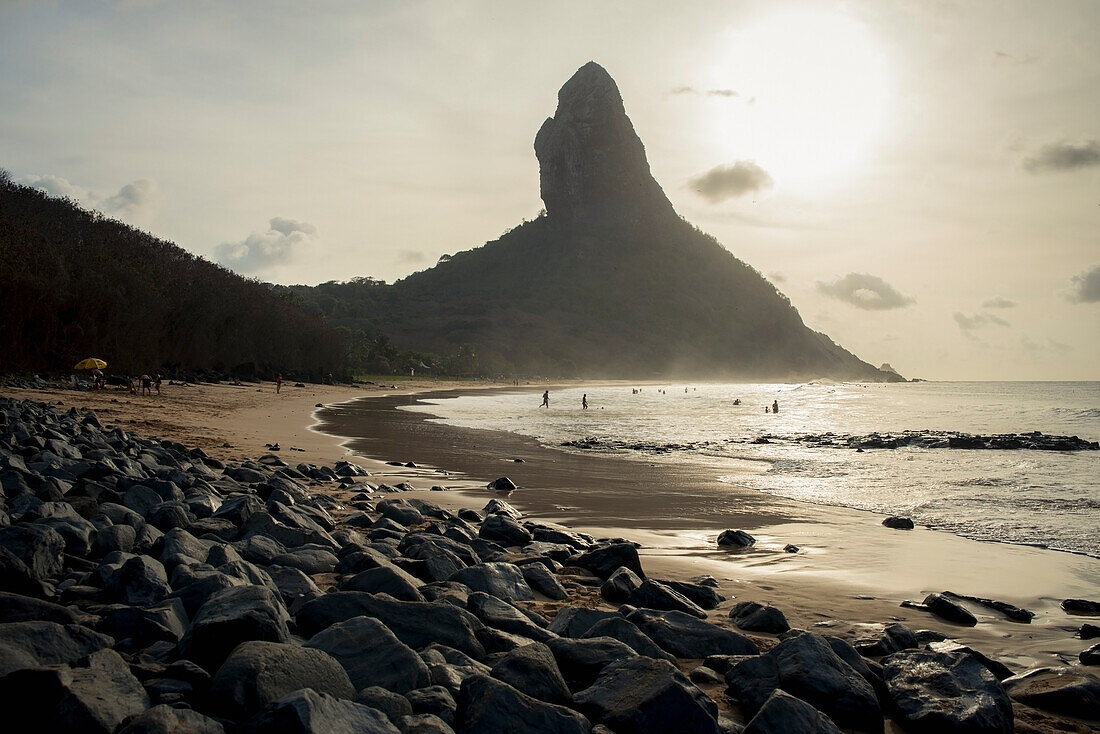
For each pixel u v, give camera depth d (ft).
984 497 41.81
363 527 27.07
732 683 13.85
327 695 9.35
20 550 15.17
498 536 27.17
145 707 9.64
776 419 135.95
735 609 19.58
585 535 29.76
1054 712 14.10
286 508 24.34
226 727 9.27
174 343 179.42
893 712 13.57
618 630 14.94
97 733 8.74
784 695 11.85
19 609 12.12
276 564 18.63
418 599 16.17
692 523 33.91
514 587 19.03
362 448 64.39
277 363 241.96
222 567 15.49
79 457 34.12
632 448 72.38
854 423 125.18
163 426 68.03
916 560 26.99
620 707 11.21
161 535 19.27
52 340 123.65
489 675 11.78
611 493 42.37
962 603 21.38
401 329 652.48
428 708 10.82
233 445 58.13
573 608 16.35
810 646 14.07
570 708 11.56
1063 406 191.52
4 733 8.82
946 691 13.50
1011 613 20.59
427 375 451.53
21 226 129.39
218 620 11.52
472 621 14.34
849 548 28.96
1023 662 17.07
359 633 12.15
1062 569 25.81
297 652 10.59
